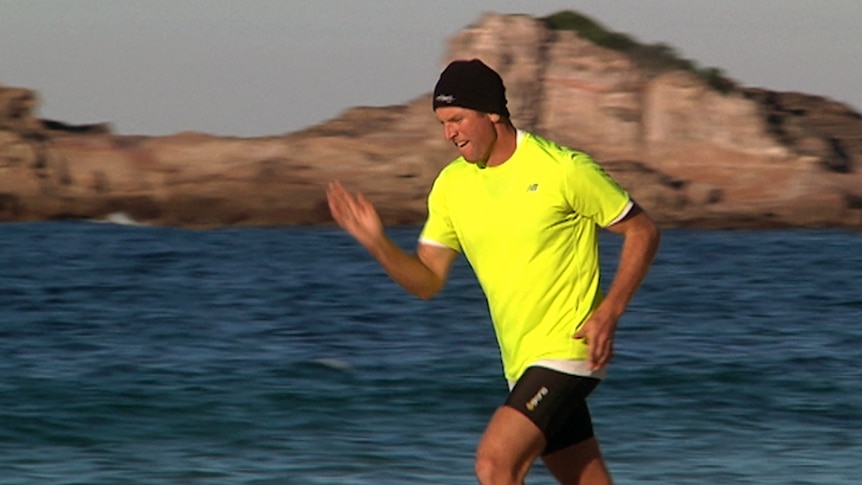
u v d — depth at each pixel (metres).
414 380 42.09
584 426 18.61
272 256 117.94
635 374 43.38
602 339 17.16
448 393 39.81
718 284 87.00
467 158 17.70
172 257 115.12
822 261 116.06
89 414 36.03
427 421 35.59
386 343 52.47
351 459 30.59
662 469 29.73
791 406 38.25
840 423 35.81
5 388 40.00
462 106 17.39
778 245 149.25
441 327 58.38
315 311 65.56
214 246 135.38
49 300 71.25
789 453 31.69
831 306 70.75
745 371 44.41
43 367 44.75
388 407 37.56
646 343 52.59
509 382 18.41
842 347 51.84
